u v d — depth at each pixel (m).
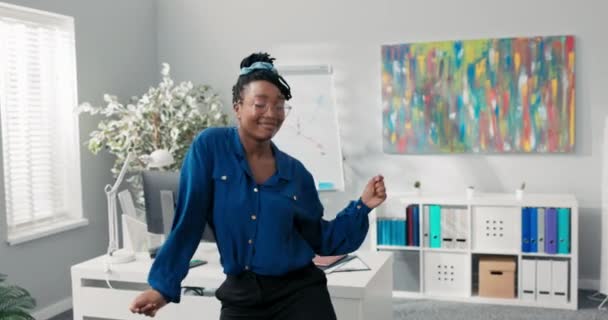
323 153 5.30
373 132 5.34
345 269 2.96
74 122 4.89
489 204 4.66
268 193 1.85
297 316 1.84
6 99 4.36
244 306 1.86
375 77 5.29
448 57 5.08
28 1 4.34
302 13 5.43
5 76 4.34
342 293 2.72
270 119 1.80
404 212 5.00
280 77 1.83
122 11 5.35
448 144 5.14
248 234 1.83
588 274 4.96
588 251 4.95
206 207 1.86
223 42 5.65
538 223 4.57
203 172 1.84
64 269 4.74
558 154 4.96
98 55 5.07
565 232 4.52
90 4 4.97
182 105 5.05
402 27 5.20
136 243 3.41
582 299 4.71
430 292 4.84
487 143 5.06
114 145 4.91
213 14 5.66
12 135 4.41
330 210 5.48
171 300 1.82
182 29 5.75
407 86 5.18
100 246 5.15
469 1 5.05
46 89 4.70
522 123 4.98
